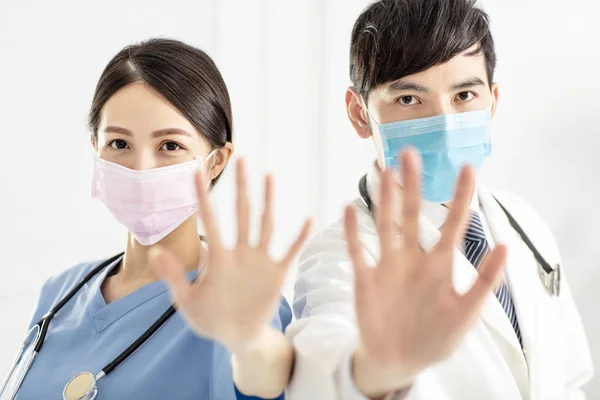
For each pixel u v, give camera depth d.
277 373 0.74
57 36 1.93
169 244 1.15
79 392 1.02
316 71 2.14
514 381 1.06
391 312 0.62
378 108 1.12
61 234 1.95
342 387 0.71
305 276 1.08
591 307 1.85
